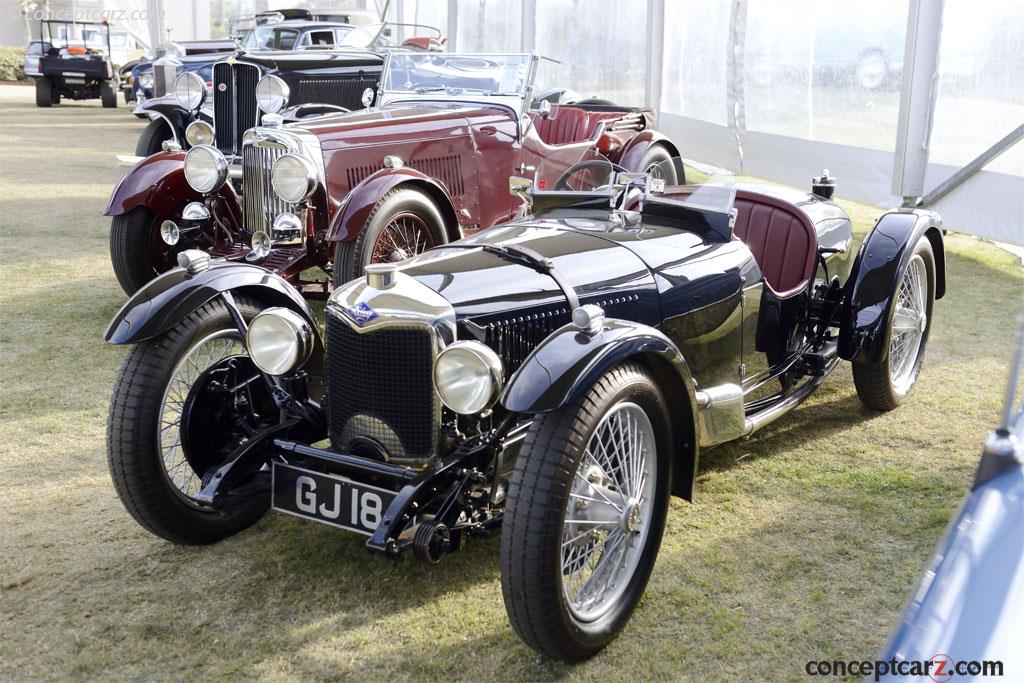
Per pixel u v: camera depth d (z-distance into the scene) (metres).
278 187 4.75
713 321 3.17
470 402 2.36
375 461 2.63
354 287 2.68
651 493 2.60
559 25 12.66
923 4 6.82
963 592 1.42
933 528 3.06
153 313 2.74
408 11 18.36
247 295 2.99
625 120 7.27
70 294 5.88
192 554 2.92
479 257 2.90
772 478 3.44
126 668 2.39
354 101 8.41
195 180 5.05
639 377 2.44
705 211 3.38
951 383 4.45
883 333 3.71
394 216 4.64
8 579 2.78
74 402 4.19
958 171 6.83
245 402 3.04
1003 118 6.39
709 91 9.90
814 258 3.75
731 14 9.21
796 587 2.74
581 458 2.28
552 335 2.40
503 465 2.65
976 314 5.58
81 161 11.70
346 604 2.66
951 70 6.81
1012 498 1.60
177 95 6.79
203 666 2.39
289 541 3.00
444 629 2.54
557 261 2.91
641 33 11.14
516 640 2.50
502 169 5.72
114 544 2.99
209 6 20.61
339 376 2.68
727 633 2.53
